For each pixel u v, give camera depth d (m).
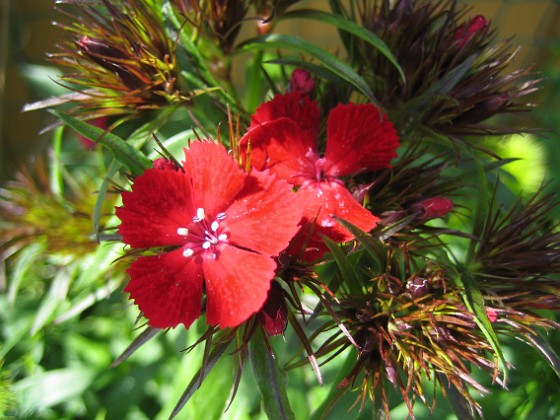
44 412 0.13
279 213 0.07
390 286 0.08
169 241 0.07
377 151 0.08
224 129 0.09
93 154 0.15
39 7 0.16
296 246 0.07
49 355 0.14
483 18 0.09
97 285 0.11
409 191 0.08
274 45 0.09
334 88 0.09
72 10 0.15
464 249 0.12
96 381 0.13
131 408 0.13
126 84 0.09
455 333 0.08
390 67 0.09
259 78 0.10
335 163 0.08
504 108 0.09
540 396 0.12
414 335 0.08
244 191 0.07
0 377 0.13
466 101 0.09
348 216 0.08
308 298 0.09
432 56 0.09
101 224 0.12
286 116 0.08
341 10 0.10
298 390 0.11
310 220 0.07
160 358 0.13
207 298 0.07
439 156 0.09
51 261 0.13
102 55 0.08
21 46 0.17
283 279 0.07
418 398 0.12
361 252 0.08
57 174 0.11
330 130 0.08
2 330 0.14
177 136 0.09
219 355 0.07
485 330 0.07
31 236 0.12
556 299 0.08
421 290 0.07
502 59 0.09
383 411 0.08
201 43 0.09
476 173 0.09
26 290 0.14
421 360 0.07
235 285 0.07
